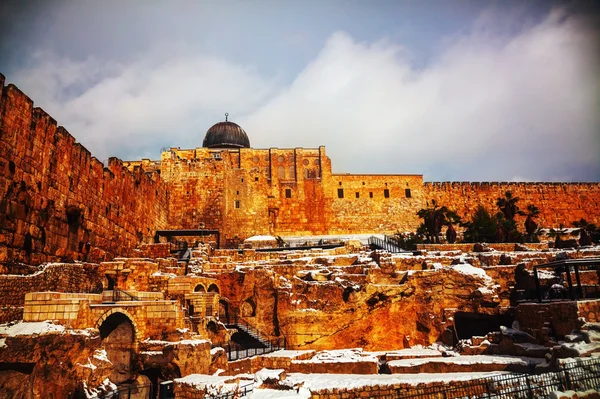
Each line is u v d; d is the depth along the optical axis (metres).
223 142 94.19
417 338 45.34
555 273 45.47
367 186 92.00
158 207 68.69
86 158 41.75
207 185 76.56
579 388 23.00
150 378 32.59
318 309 45.84
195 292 41.12
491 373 29.75
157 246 55.41
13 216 29.83
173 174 76.31
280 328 45.78
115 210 49.28
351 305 45.50
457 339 43.88
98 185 44.47
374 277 48.59
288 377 29.84
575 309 32.12
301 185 90.06
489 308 44.19
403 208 91.81
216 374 31.98
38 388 23.77
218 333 41.19
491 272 49.25
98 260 43.84
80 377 25.67
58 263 34.56
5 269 28.67
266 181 84.81
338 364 34.44
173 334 32.88
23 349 23.02
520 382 25.34
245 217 81.50
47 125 34.56
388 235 86.81
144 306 33.12
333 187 91.06
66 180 37.62
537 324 36.28
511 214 75.94
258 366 36.22
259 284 48.41
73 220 38.66
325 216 89.44
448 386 26.11
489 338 39.03
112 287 41.59
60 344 24.89
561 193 97.69
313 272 49.91
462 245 61.06
